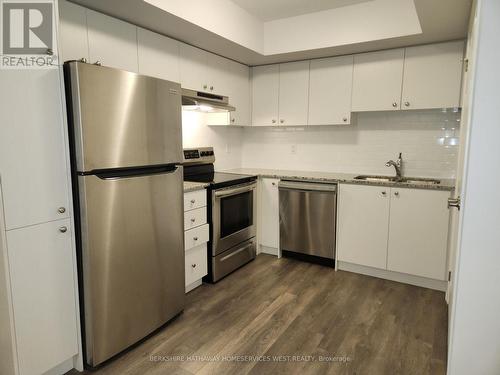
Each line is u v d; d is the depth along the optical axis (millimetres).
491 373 1409
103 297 1852
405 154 3326
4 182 1480
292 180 3371
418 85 2980
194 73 3037
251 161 4262
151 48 2596
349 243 3150
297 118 3627
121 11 2242
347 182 3092
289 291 2807
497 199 1302
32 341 1639
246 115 3840
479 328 1393
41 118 1591
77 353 1846
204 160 3498
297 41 3186
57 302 1728
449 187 2643
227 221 3059
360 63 3230
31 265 1605
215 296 2715
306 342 2109
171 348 2059
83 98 1661
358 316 2412
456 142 3086
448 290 2539
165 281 2232
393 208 2906
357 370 1855
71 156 1733
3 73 1453
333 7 2963
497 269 1336
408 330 2234
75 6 2076
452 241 2488
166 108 2127
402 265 2924
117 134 1832
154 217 2104
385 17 2768
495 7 1234
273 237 3582
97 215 1779
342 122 3377
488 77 1268
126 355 1992
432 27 2498
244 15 3029
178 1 2344
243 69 3729
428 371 1846
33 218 1595
